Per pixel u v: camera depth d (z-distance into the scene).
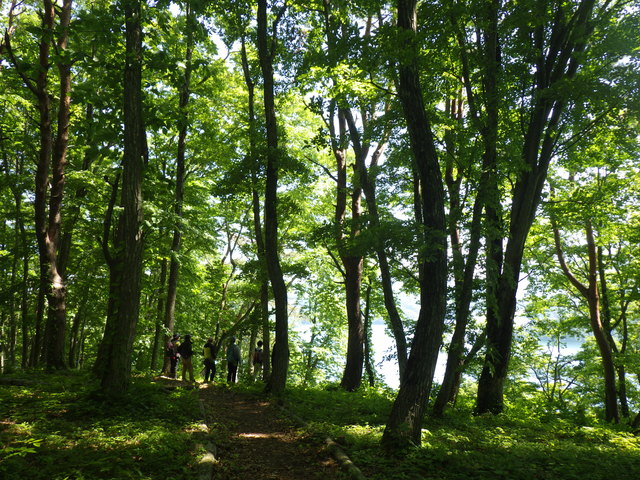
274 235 13.15
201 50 17.66
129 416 7.91
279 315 13.06
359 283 18.22
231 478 5.75
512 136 12.20
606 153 16.14
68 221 18.34
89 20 9.23
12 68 14.36
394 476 5.75
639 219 18.30
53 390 10.23
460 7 9.62
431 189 7.86
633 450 8.48
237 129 18.84
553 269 21.80
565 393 23.59
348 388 17.39
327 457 6.79
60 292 14.70
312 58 11.48
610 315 21.89
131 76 9.53
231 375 17.30
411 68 7.88
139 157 9.48
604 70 12.30
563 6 12.77
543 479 5.94
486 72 11.82
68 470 4.93
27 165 21.47
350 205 22.80
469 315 11.05
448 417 10.82
